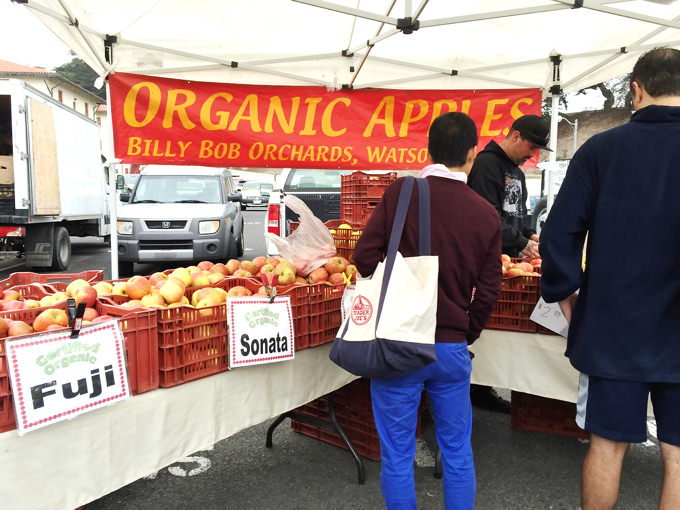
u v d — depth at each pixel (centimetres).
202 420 234
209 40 391
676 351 190
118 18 351
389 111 459
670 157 187
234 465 317
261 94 428
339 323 297
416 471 313
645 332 191
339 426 307
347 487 293
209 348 235
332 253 330
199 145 416
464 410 220
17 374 171
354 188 455
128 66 390
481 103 475
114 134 395
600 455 207
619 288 194
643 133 193
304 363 281
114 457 203
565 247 206
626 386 195
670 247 188
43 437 182
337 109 449
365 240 220
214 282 312
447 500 222
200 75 419
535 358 307
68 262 1087
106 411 200
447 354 209
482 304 219
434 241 207
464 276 210
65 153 1079
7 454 174
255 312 248
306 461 322
